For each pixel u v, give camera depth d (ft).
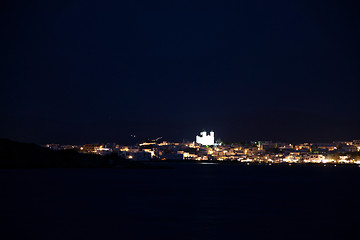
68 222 148.25
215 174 558.56
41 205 190.49
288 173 634.02
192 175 513.86
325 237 127.03
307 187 323.37
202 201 216.33
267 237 126.72
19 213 166.20
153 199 222.89
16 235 125.90
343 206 199.21
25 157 550.77
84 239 122.21
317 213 174.60
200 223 149.18
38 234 127.54
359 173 649.20
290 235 129.49
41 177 371.56
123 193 254.06
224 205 200.23
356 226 144.56
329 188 312.71
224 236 127.54
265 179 444.14
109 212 173.17
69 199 216.33
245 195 250.78
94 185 307.78
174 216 164.25
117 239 122.52
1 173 419.95
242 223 149.59
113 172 531.09
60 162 588.09
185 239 123.24
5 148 545.44
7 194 232.73
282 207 194.39
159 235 128.26
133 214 168.55
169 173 557.74
